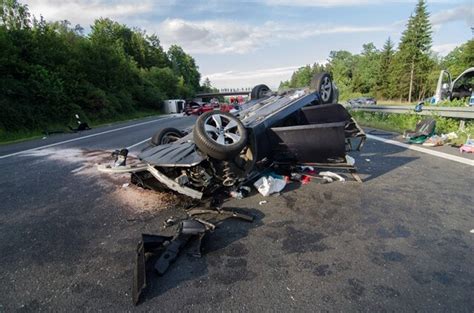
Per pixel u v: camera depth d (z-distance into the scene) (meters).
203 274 2.29
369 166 5.11
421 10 46.19
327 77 5.65
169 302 1.99
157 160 3.50
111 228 3.19
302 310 1.86
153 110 43.06
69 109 21.78
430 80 46.16
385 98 56.41
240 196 3.85
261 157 4.15
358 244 2.62
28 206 3.94
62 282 2.28
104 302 2.03
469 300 1.88
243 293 2.05
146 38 67.88
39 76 19.59
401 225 2.93
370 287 2.04
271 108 4.71
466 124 7.59
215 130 3.43
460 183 4.04
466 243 2.55
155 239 2.64
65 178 5.26
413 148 6.38
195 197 3.37
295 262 2.39
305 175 4.55
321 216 3.23
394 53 54.00
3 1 23.66
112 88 32.19
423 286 2.03
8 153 8.46
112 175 5.32
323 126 3.77
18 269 2.48
